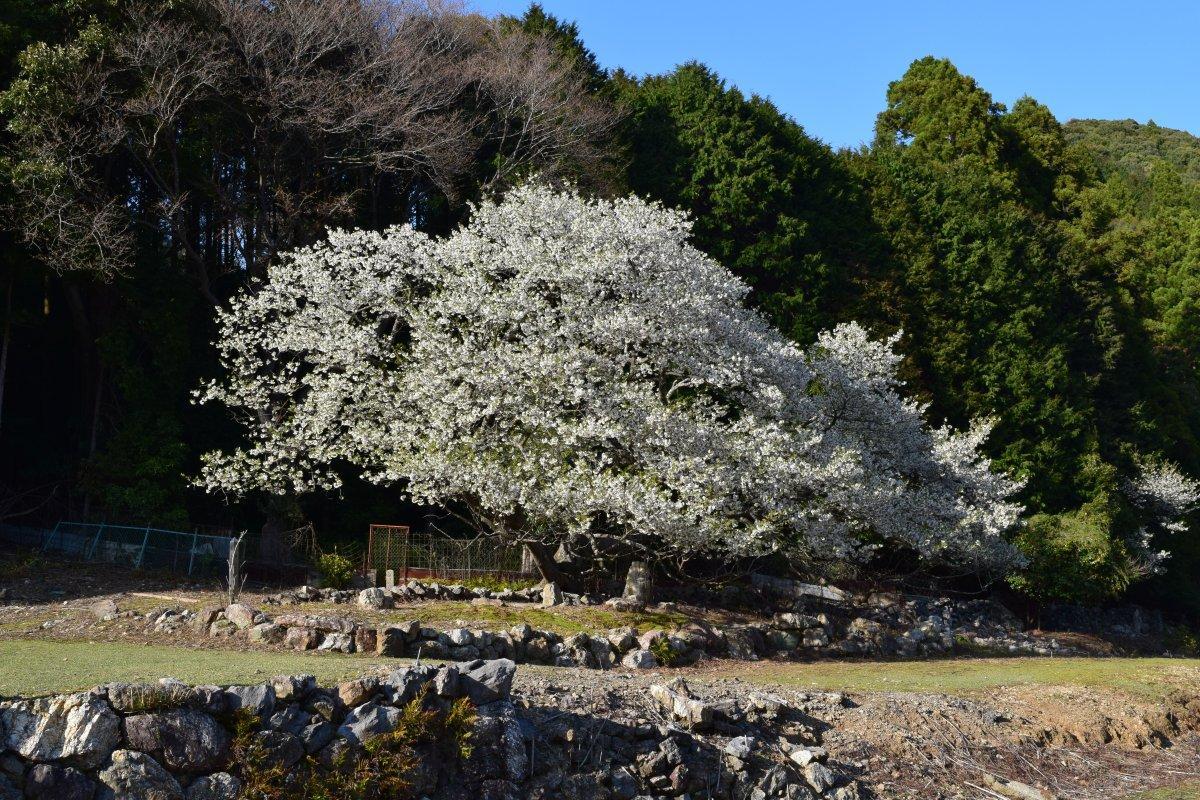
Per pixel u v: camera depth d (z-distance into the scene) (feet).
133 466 83.46
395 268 73.05
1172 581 140.46
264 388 74.59
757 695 43.98
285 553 82.33
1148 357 159.22
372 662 40.50
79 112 80.33
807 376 74.84
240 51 86.17
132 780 28.19
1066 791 43.32
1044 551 108.58
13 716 27.96
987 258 138.51
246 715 30.27
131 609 53.47
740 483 64.23
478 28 117.60
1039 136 186.19
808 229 124.06
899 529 79.92
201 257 90.89
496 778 33.78
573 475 60.90
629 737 37.50
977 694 54.13
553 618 60.44
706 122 123.24
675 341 67.87
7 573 68.28
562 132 103.76
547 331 64.90
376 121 90.33
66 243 75.66
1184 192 247.09
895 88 189.88
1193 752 51.57
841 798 38.83
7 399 93.35
